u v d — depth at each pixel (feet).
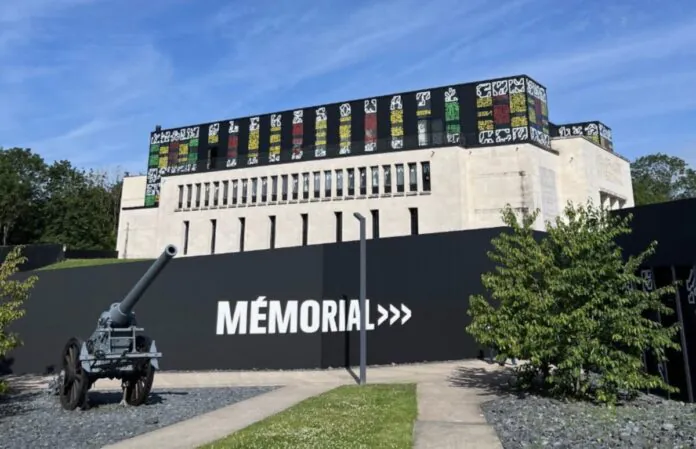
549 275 35.96
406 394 39.81
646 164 312.09
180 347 65.82
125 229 219.61
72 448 27.17
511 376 47.34
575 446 24.12
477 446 24.73
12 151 255.70
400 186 159.94
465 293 62.44
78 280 72.64
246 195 182.19
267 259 66.08
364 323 48.73
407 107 173.88
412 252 65.51
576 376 34.09
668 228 35.76
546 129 168.04
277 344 63.52
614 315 32.50
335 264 64.75
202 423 32.22
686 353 34.17
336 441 25.72
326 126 185.47
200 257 68.18
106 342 39.60
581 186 164.55
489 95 164.96
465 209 153.69
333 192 167.63
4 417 36.70
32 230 249.55
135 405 40.11
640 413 30.86
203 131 214.69
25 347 73.67
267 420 31.71
